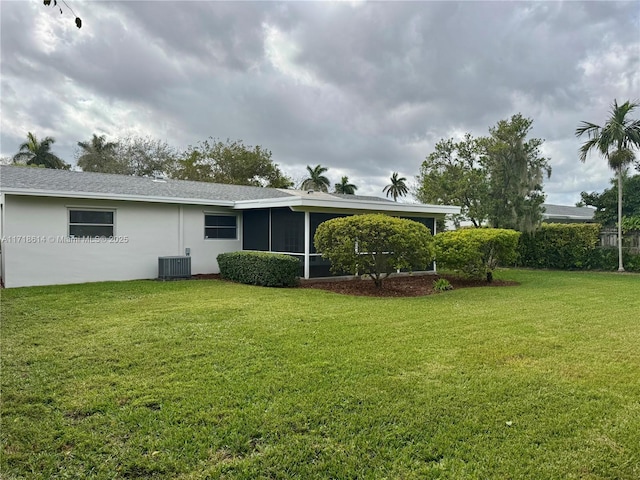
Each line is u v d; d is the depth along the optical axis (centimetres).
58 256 1130
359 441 301
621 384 408
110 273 1220
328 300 897
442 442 301
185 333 590
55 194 1077
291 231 1311
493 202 1972
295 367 450
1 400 367
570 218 3047
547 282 1307
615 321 692
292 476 263
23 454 284
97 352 501
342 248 1038
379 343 547
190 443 297
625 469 270
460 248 1273
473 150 2278
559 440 304
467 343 550
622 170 1686
